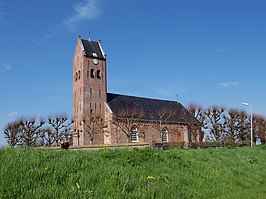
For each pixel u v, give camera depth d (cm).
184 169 1738
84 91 6994
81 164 1318
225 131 6662
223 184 1638
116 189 1077
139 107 7288
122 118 6781
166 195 1123
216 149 2802
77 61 7394
